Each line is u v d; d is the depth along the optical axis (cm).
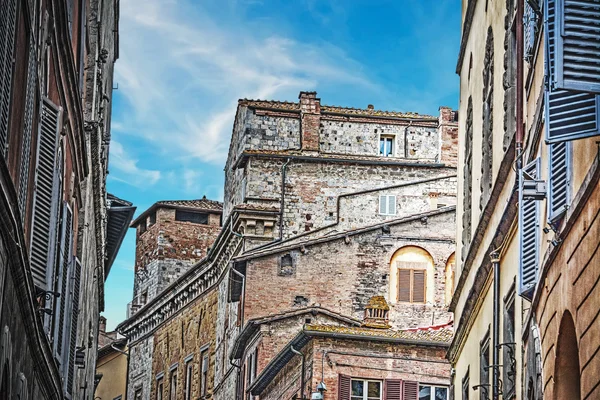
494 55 2969
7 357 1845
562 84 1628
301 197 6544
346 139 6750
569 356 1988
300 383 5072
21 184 1981
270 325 5778
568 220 1859
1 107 1717
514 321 2584
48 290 2244
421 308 6062
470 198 3422
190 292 7556
